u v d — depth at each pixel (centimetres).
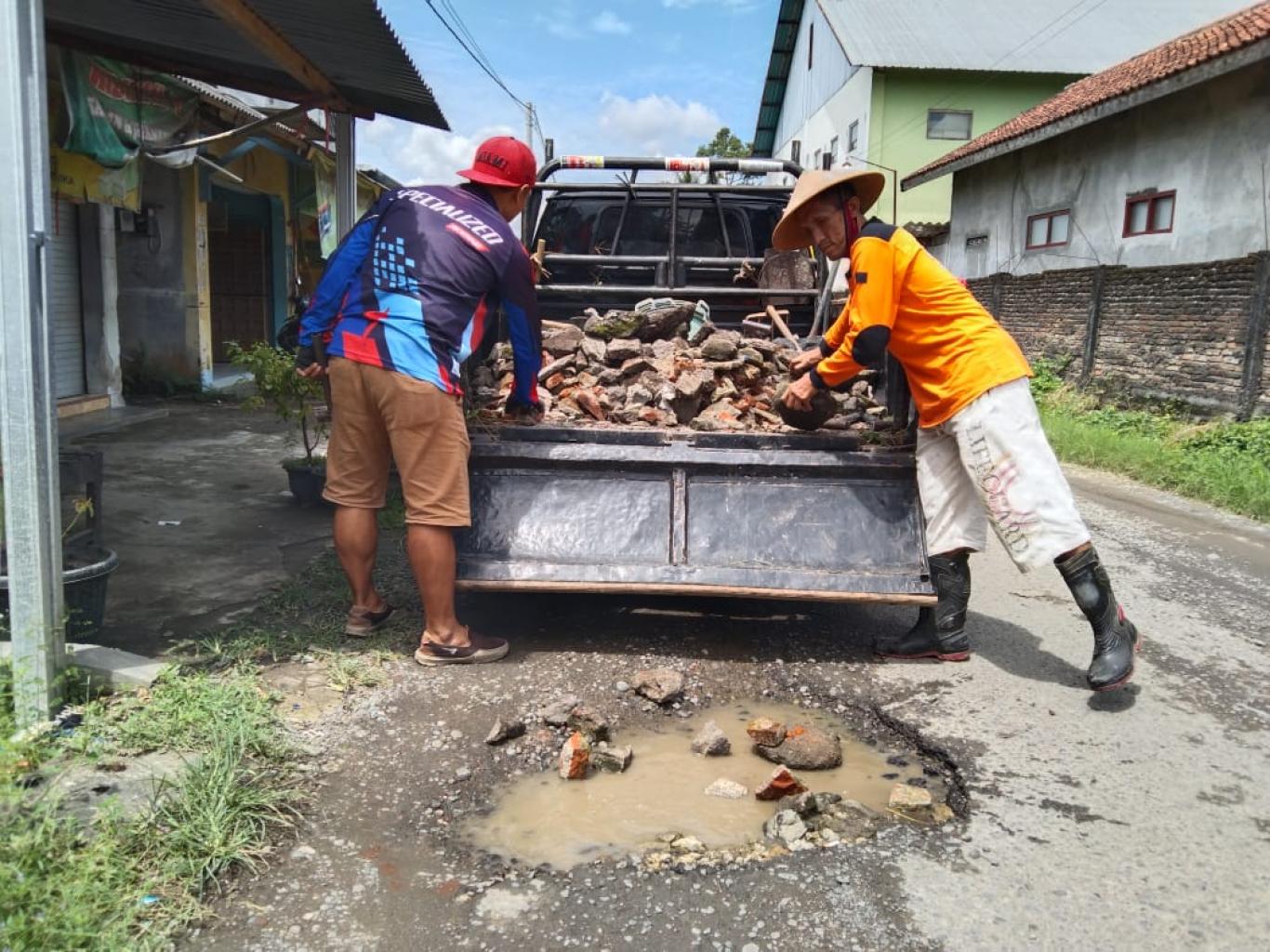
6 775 242
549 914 232
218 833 249
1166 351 1138
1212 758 321
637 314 491
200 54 584
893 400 417
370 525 393
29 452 302
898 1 2503
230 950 215
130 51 588
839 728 344
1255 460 855
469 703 346
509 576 377
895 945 223
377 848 258
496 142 391
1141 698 369
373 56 536
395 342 350
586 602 464
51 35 555
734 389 447
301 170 1547
